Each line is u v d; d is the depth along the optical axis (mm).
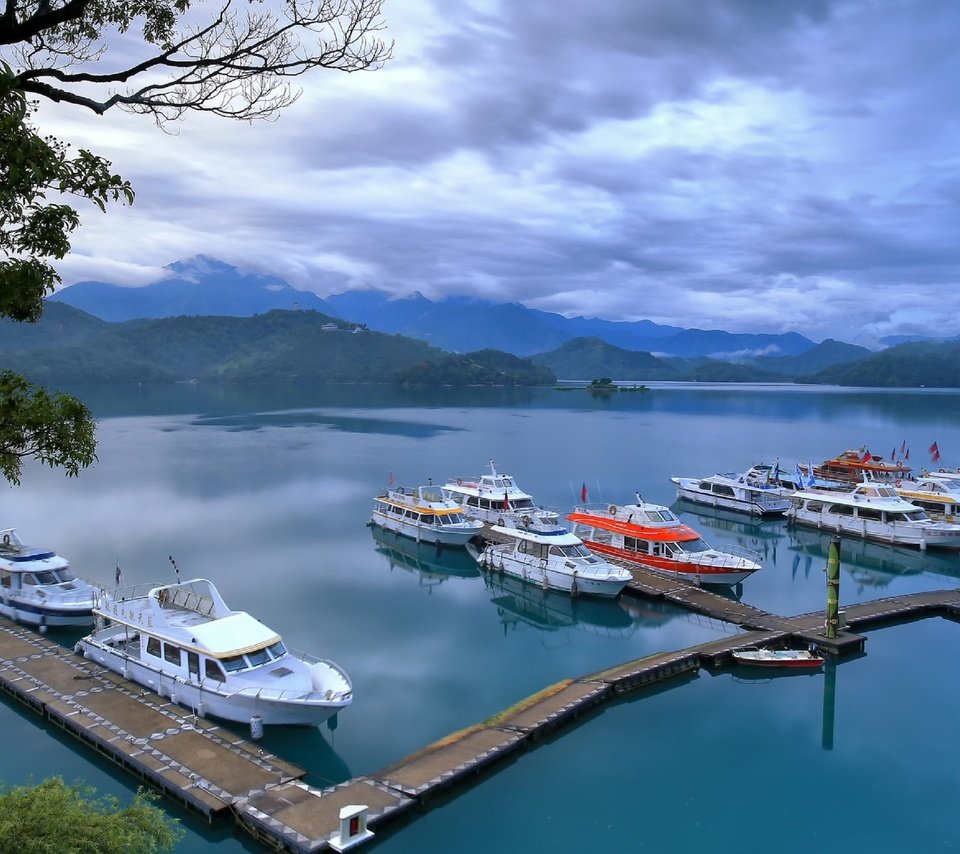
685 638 47250
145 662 36281
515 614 51406
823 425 191375
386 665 42562
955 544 68688
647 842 27281
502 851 26594
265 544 68062
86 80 12797
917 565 65938
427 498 74875
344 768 31578
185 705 34312
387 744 33594
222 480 100062
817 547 72000
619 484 102062
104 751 31141
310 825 25781
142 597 42594
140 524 74938
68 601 45344
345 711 36781
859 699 38812
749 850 27062
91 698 34781
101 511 80688
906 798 30375
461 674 41500
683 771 31969
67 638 44375
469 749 31438
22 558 47938
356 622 49375
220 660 33500
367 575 59625
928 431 176250
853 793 30641
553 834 27594
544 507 80000
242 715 33031
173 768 29047
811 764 32688
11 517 77312
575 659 43844
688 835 27781
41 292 12312
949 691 39781
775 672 41625
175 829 26797
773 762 32781
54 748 32219
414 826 27734
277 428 166750
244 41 13445
